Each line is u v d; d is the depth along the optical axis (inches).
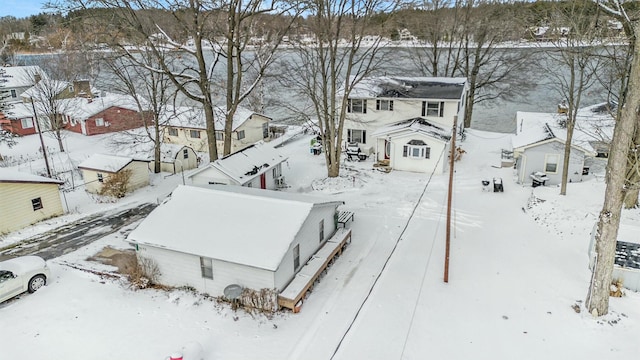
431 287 600.4
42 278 620.1
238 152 1000.2
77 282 633.0
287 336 505.4
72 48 1141.1
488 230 776.9
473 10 1599.4
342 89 1285.7
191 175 935.7
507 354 468.8
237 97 989.2
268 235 578.2
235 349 482.6
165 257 598.2
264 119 1508.4
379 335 502.9
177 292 596.7
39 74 1755.7
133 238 600.4
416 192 973.8
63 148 1473.9
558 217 780.0
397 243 740.0
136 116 1758.1
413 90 1237.1
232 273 562.3
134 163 1044.5
